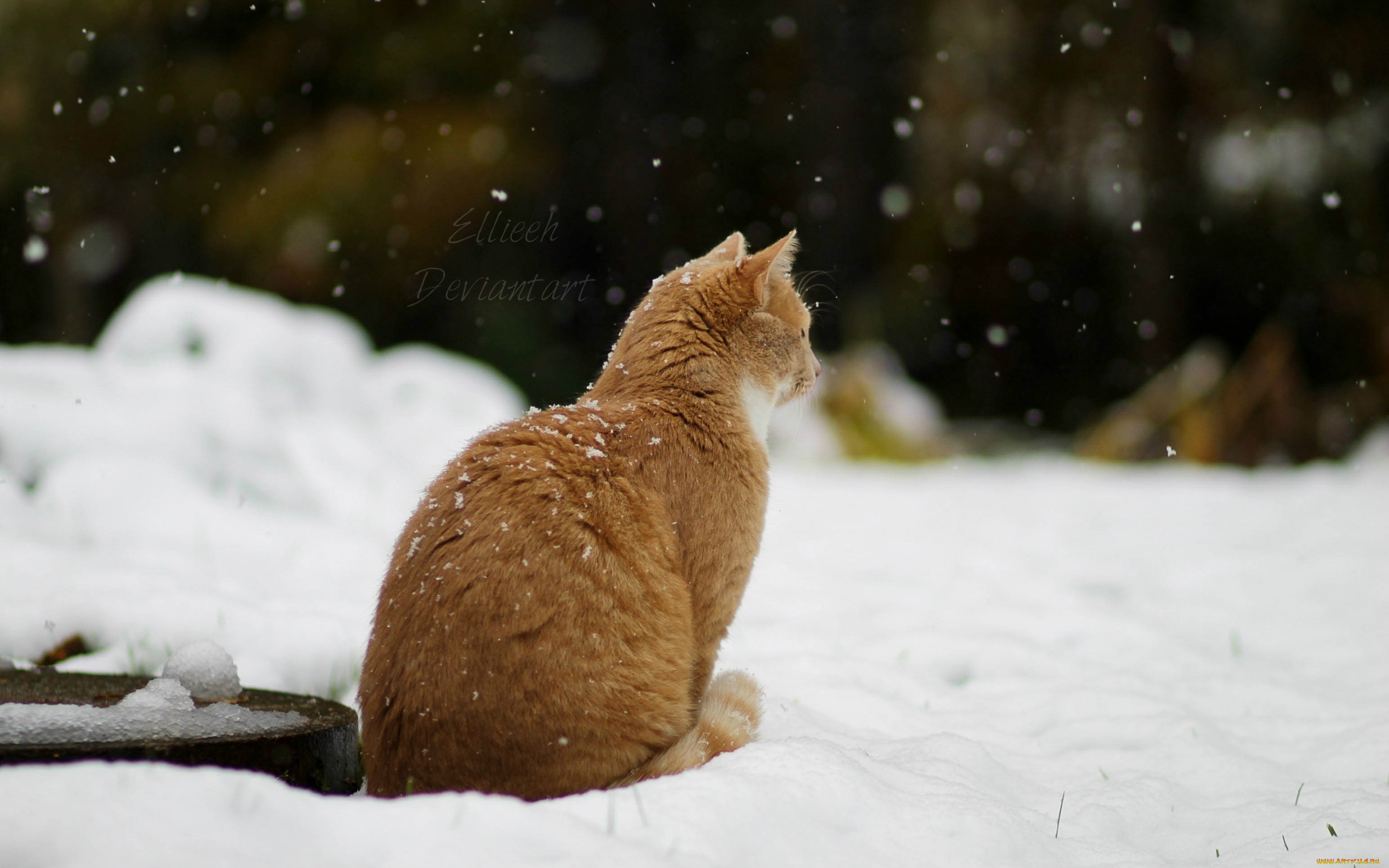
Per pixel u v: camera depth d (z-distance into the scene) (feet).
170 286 42.42
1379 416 88.22
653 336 19.39
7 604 24.18
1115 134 100.48
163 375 38.14
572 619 15.34
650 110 112.57
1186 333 107.76
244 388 39.58
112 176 92.22
